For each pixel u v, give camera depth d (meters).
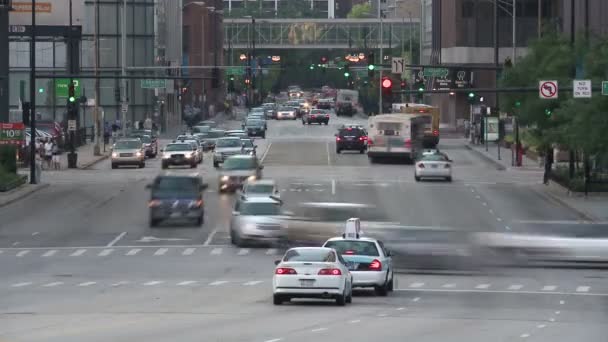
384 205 102.25
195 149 149.12
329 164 152.25
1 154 126.50
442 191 117.19
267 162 154.75
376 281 57.25
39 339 41.69
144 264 71.56
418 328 45.12
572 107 108.38
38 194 116.12
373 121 154.50
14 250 78.88
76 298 55.81
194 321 46.97
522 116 125.62
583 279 65.94
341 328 44.81
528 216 95.69
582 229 68.06
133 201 109.31
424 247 67.31
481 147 184.62
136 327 45.00
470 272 67.38
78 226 92.12
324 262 52.78
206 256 75.88
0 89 150.38
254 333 43.09
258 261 73.19
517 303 55.12
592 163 127.25
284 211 80.19
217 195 115.19
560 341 41.62
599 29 160.12
